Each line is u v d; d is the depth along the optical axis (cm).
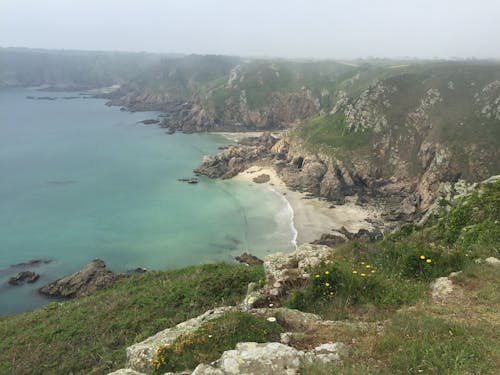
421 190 8250
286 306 1536
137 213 7806
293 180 9300
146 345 1365
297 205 8100
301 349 1063
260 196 8644
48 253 6269
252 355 948
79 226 7225
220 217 7581
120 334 2522
